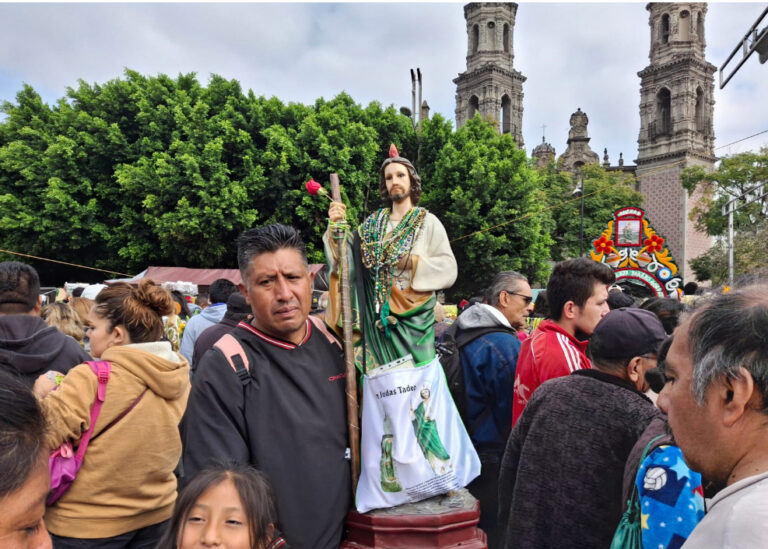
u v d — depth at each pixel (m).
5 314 2.72
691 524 1.35
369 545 1.84
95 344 2.38
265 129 19.23
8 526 0.77
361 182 19.89
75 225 19.34
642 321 1.90
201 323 4.86
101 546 2.08
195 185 18.34
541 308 4.07
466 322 3.23
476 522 1.92
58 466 1.97
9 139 20.89
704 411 1.03
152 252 20.09
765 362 0.93
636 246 13.69
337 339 2.16
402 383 1.89
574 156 60.03
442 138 23.42
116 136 19.47
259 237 1.90
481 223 22.33
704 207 46.12
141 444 2.16
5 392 0.79
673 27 52.16
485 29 55.88
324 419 1.91
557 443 1.86
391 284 2.19
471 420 3.02
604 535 1.76
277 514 1.75
